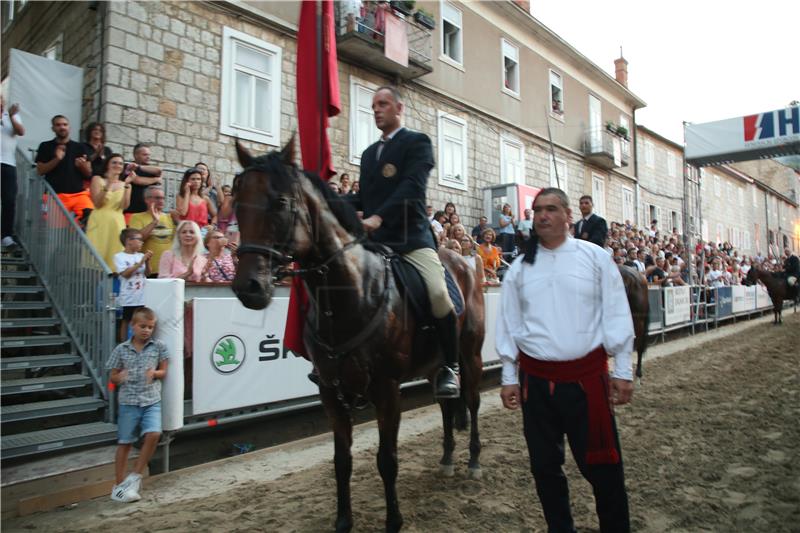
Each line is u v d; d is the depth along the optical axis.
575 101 20.56
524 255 2.85
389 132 3.48
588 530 3.18
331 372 2.90
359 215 3.28
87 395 5.18
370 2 11.96
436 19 14.44
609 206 22.38
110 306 4.85
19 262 6.38
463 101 15.18
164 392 4.39
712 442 4.84
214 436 5.25
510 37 17.33
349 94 12.05
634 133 24.61
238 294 2.27
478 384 4.31
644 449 4.68
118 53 8.38
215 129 9.48
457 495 3.77
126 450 3.99
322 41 3.31
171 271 5.36
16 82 8.49
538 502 3.62
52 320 5.62
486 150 16.05
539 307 2.70
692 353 10.84
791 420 5.46
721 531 3.14
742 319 18.91
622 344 2.54
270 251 2.35
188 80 9.16
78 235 5.39
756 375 8.08
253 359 5.14
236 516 3.50
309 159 3.32
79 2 9.16
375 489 3.94
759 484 3.81
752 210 34.19
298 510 3.57
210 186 7.62
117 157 5.98
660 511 3.43
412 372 3.34
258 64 10.24
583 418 2.56
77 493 3.86
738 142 13.88
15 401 5.12
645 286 7.68
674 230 27.34
